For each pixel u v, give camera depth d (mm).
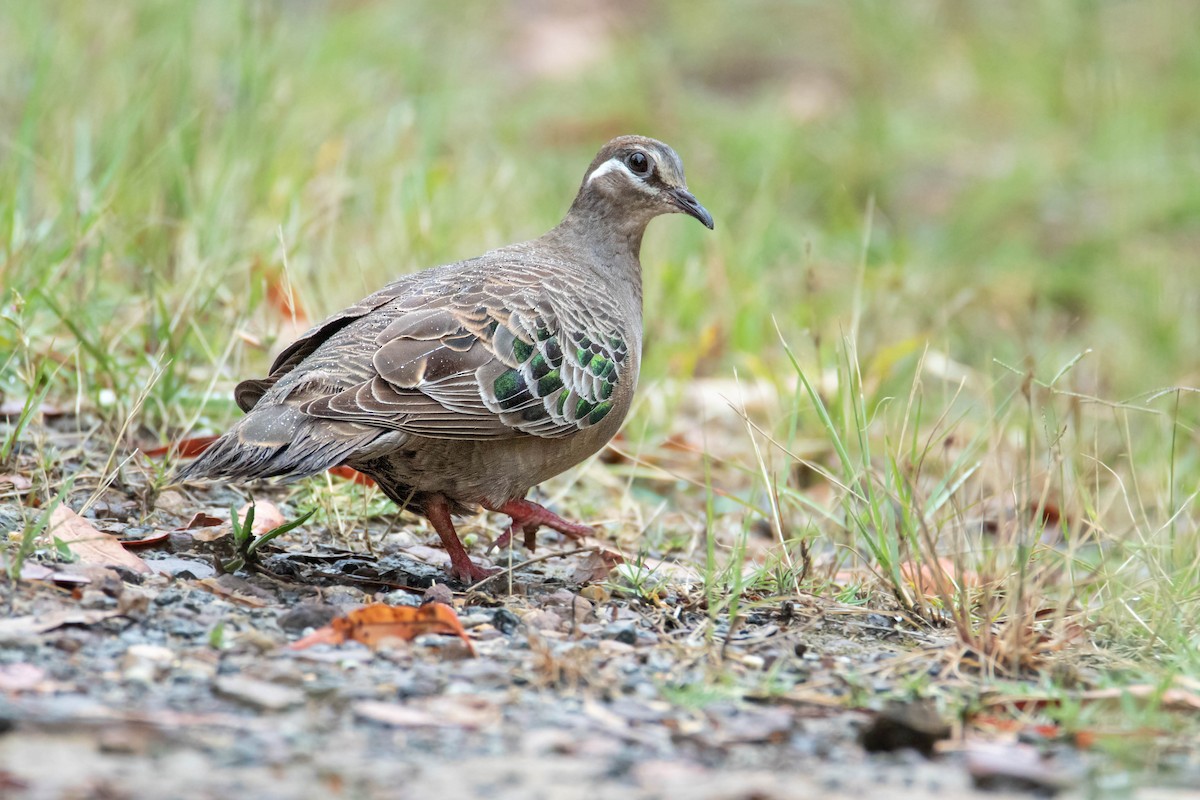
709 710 7395
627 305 10891
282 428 8578
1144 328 18406
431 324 9109
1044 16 25797
